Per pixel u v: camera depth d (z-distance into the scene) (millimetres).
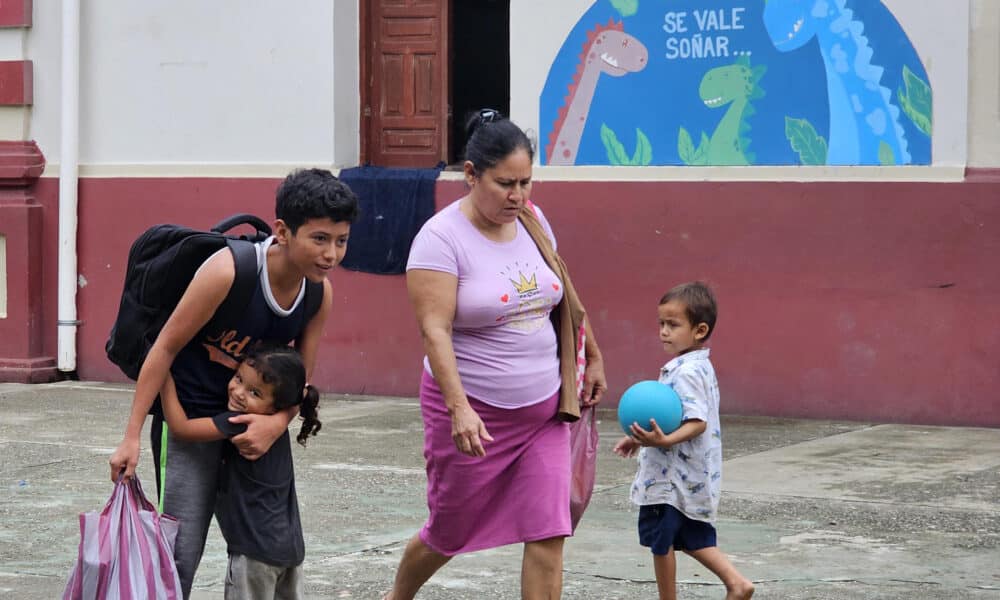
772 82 13570
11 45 16859
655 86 14031
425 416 6473
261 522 5934
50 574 8219
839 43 13281
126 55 16453
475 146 6145
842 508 9734
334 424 13625
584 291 14430
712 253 13898
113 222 16594
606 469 11375
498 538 6398
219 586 8039
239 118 15961
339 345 15625
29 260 16828
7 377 16781
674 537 7027
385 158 15898
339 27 15570
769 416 13758
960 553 8516
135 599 5680
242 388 5883
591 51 14266
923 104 13016
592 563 8383
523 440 6340
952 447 12039
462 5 16172
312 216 5711
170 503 5969
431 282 6180
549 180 14484
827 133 13406
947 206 12984
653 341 14188
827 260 13469
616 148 14250
